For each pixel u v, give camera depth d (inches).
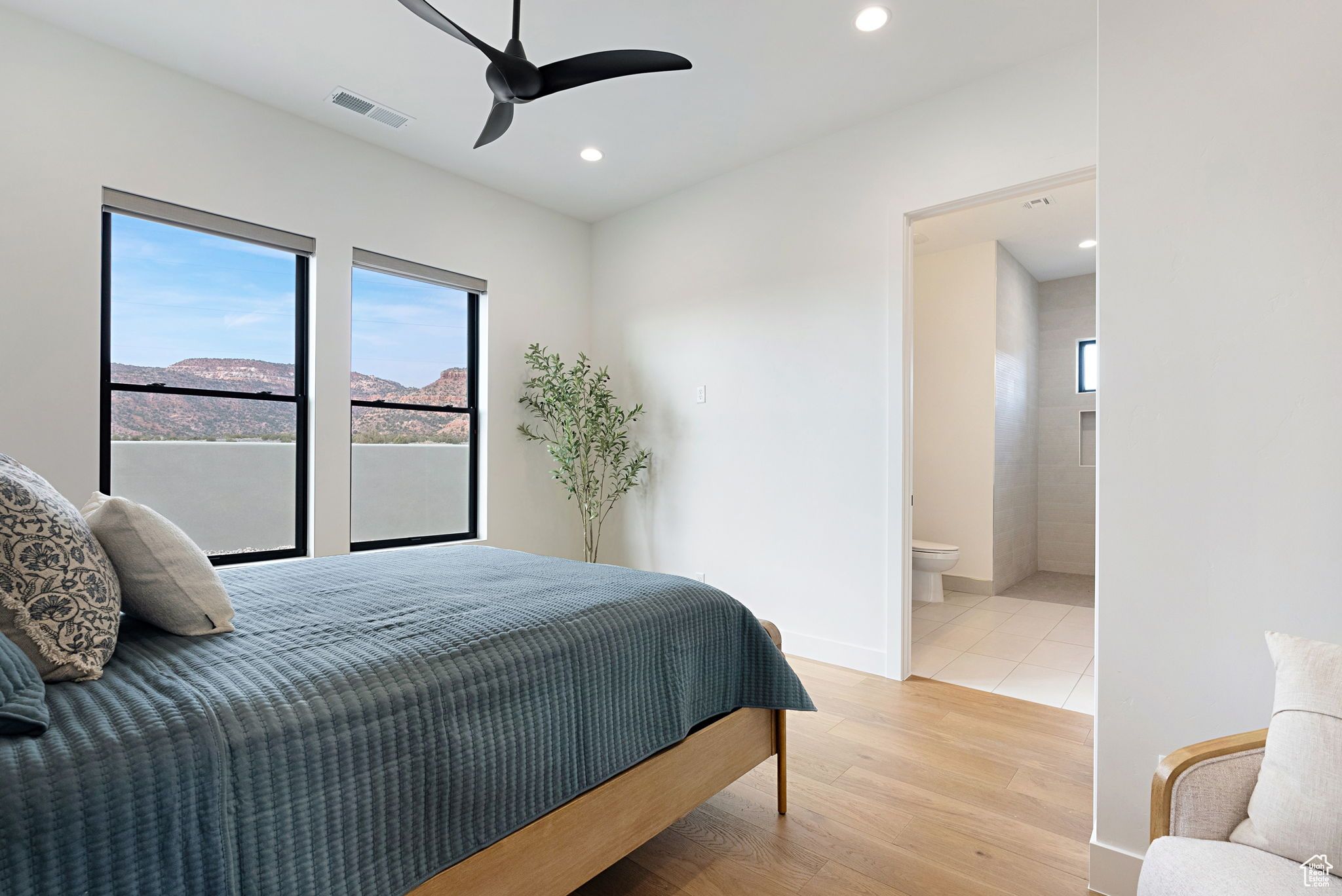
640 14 91.5
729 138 127.9
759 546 138.1
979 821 72.1
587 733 53.8
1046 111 100.5
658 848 67.1
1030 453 218.2
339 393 124.3
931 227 171.2
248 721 36.9
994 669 123.0
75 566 41.5
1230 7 55.2
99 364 97.0
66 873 30.1
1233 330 54.9
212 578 51.9
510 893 47.6
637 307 163.8
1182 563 56.9
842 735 94.3
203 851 34.0
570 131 125.0
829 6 89.7
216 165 108.7
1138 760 58.6
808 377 130.0
